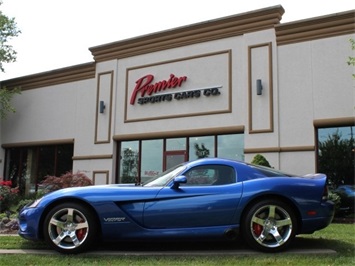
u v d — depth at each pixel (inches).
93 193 202.7
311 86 428.1
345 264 173.0
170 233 198.1
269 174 209.6
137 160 553.3
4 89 665.6
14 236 257.4
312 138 420.2
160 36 546.0
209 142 494.0
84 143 603.2
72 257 193.0
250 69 466.9
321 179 209.8
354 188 397.7
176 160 516.1
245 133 458.9
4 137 712.4
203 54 506.6
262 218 200.2
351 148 405.7
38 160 666.8
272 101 446.6
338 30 421.1
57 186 454.3
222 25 494.6
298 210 199.8
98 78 603.8
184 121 509.7
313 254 193.2
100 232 206.8
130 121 559.5
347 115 406.0
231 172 208.4
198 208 198.8
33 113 676.7
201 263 177.9
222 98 484.4
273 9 459.8
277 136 437.7
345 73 413.1
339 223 358.3
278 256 189.3
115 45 589.0
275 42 455.8
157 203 200.8
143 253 200.2
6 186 464.1
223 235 197.8
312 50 432.8
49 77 662.5
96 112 596.4
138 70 565.3
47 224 201.8
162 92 536.4
